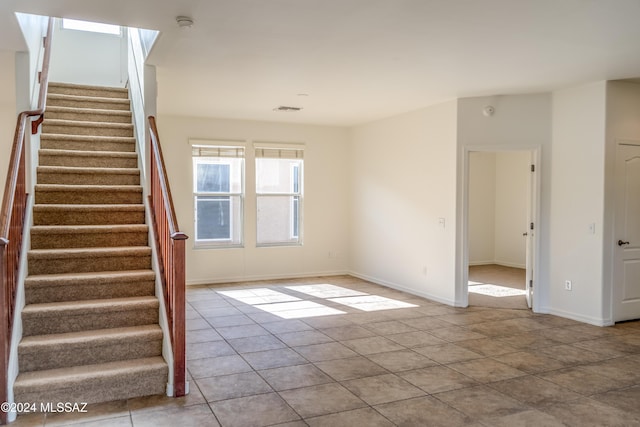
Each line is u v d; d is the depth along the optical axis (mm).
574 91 5367
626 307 5297
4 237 2779
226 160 7570
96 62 7445
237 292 6828
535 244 5715
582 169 5293
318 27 3516
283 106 6465
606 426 2877
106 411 3033
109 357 3400
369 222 7824
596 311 5172
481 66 4520
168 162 7141
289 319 5359
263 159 7793
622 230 5230
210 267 7492
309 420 2939
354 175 8258
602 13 3199
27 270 3713
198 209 7414
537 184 5668
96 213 4391
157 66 4578
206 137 7352
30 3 3047
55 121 5141
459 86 5305
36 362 3205
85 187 4512
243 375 3682
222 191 7559
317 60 4363
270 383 3525
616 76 4871
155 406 3119
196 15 3285
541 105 5637
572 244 5414
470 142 5867
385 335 4758
